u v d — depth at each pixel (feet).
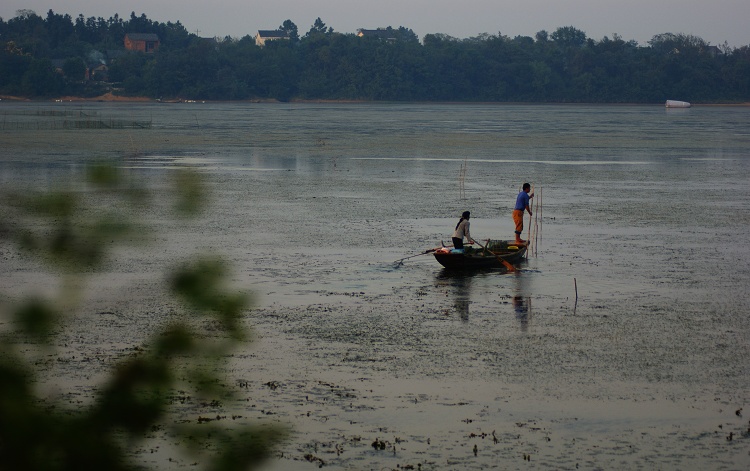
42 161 502.79
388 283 208.33
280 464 108.68
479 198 366.84
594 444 116.78
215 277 53.21
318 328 168.86
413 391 135.64
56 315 49.85
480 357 152.56
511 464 110.32
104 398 48.93
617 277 216.13
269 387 135.23
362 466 108.99
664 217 315.17
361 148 652.89
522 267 227.40
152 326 164.66
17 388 45.37
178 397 126.82
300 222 297.53
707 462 111.45
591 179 446.19
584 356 153.79
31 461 44.34
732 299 194.70
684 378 143.02
